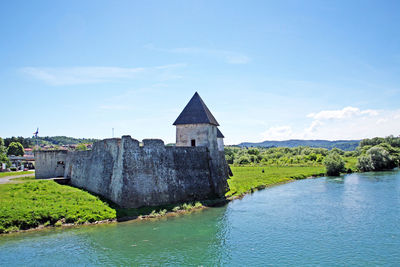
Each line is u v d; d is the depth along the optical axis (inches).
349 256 766.5
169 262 724.7
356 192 1680.6
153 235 909.8
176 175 1318.9
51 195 1140.5
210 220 1082.7
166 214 1148.5
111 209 1088.8
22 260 719.7
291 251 797.9
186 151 1406.3
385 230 968.3
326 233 944.3
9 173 2110.0
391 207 1279.5
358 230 971.3
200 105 1587.1
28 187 1222.3
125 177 1130.0
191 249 808.9
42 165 1743.4
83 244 826.8
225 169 2304.4
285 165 3801.7
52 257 738.8
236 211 1229.1
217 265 708.7
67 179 1630.2
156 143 1285.7
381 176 2479.1
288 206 1328.7
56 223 971.9
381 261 735.1
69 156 1723.7
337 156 2898.6
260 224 1040.2
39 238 863.1
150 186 1201.4
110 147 1273.4
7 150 4025.6
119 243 839.7
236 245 841.5
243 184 1935.3
